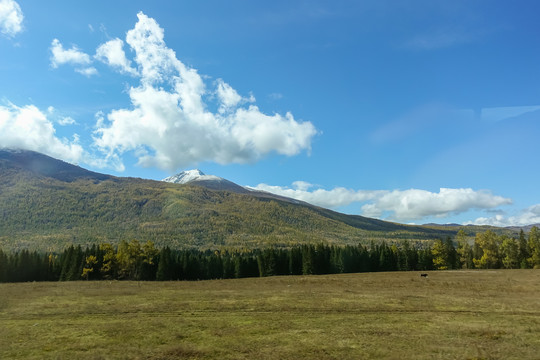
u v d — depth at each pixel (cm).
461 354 1462
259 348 1591
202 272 10581
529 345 1620
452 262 10088
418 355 1446
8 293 3916
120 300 3225
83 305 2873
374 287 4612
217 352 1518
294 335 1856
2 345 1638
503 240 9800
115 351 1527
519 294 3662
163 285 5247
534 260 8869
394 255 11144
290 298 3356
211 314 2525
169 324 2142
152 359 1425
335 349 1565
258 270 11044
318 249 11169
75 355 1459
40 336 1828
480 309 2705
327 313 2577
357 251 11481
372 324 2159
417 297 3422
